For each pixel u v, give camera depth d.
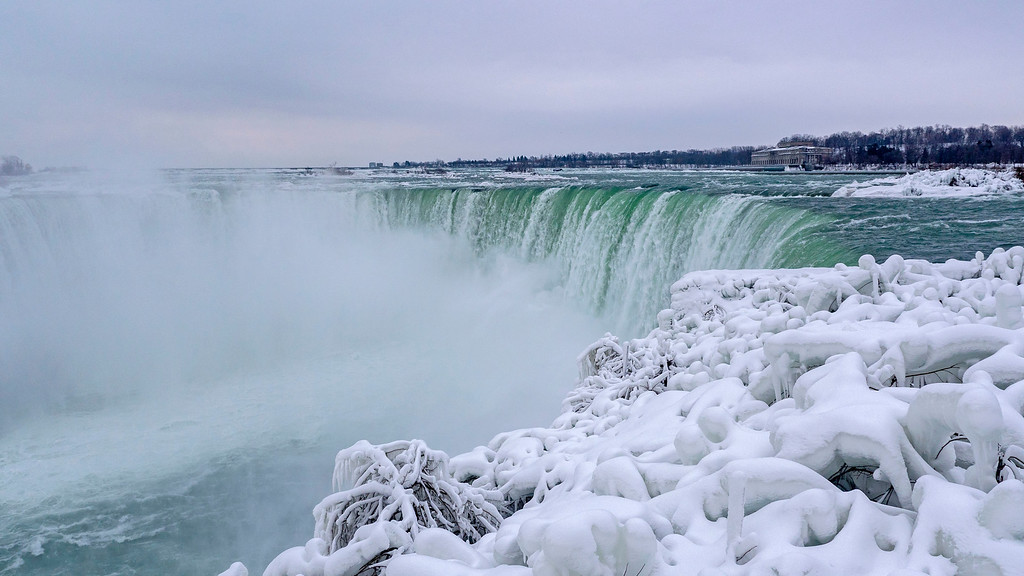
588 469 5.05
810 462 3.37
